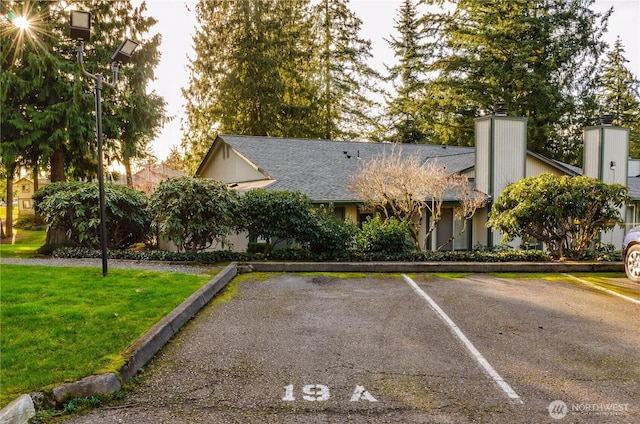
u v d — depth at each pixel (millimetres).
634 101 36250
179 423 3023
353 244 10148
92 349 3988
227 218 9766
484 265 9289
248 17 26156
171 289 6445
